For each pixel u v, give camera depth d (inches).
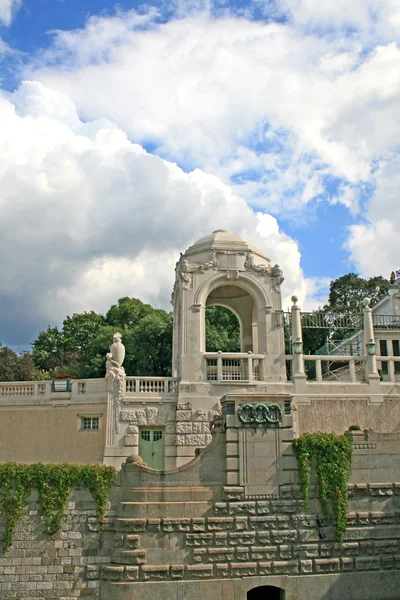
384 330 1959.9
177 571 951.6
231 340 2559.1
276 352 1406.3
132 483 992.9
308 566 981.8
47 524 973.8
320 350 2293.3
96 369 2571.4
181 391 1333.7
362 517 1013.8
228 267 1434.5
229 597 951.0
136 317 2979.8
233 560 971.3
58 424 1387.8
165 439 1315.2
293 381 1379.2
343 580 986.7
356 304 3174.2
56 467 996.6
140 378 1352.1
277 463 1019.9
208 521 978.1
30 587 954.7
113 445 1299.2
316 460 1027.3
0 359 2839.6
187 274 1419.8
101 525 980.6
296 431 1334.9
